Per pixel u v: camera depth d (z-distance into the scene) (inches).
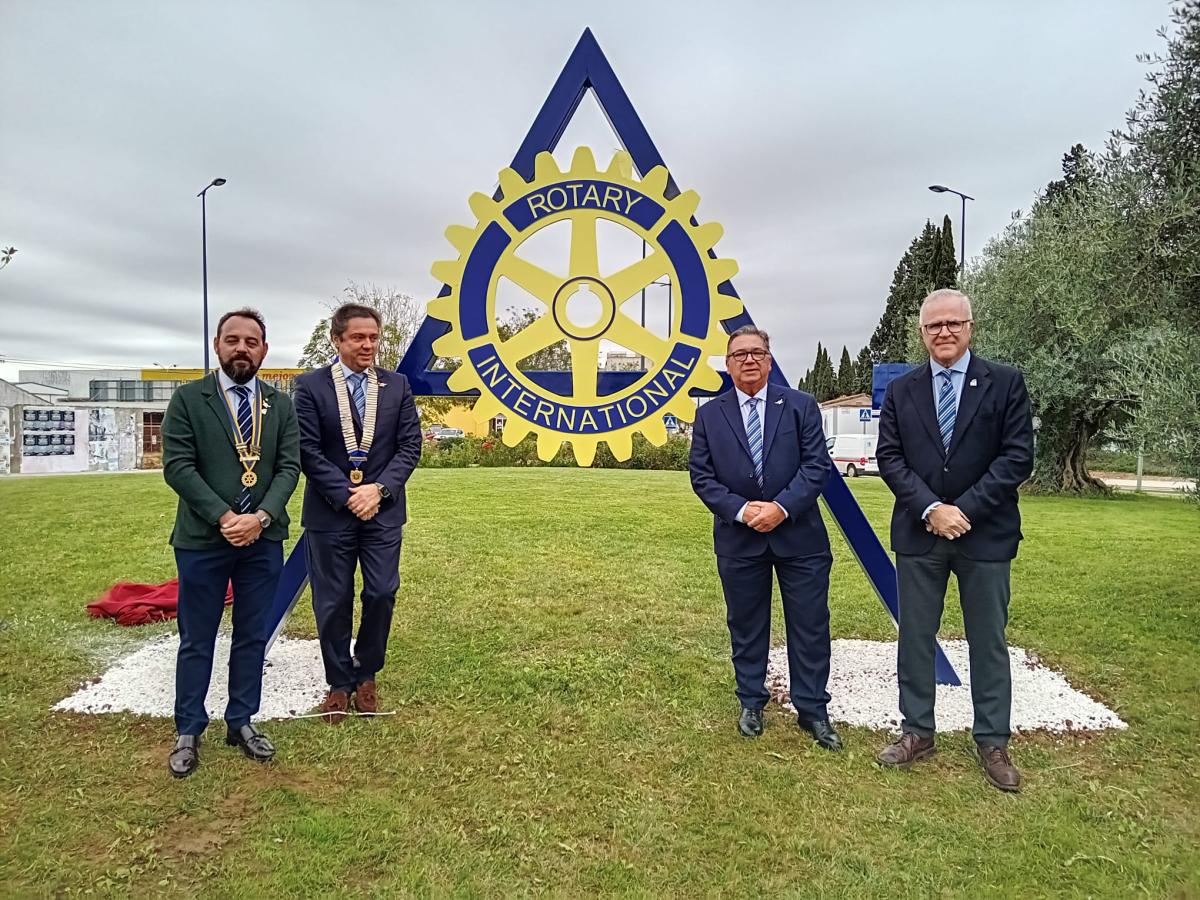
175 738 121.6
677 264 154.2
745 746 121.0
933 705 118.5
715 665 159.9
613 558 276.8
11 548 286.4
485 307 155.1
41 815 98.2
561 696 141.5
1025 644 179.2
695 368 154.3
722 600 217.9
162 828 96.3
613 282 154.7
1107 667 161.9
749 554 123.0
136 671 151.6
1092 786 108.9
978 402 113.0
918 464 116.6
